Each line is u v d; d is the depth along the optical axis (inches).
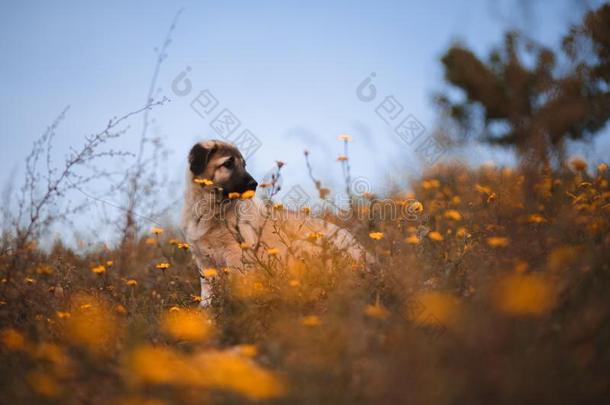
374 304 149.1
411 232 199.9
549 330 110.9
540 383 90.5
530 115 188.9
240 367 97.1
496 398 90.2
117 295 198.7
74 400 110.5
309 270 173.8
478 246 168.4
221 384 98.9
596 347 102.2
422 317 120.6
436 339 109.3
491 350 98.2
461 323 105.5
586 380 92.5
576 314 114.5
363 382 104.6
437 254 176.2
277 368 116.0
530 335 104.8
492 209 194.2
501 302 104.3
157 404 98.0
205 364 106.6
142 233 286.8
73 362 127.6
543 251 143.6
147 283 232.5
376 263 172.9
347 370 106.3
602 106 185.8
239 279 180.5
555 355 97.4
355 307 132.0
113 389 112.5
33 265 215.5
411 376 96.2
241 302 164.4
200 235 245.9
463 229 186.5
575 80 175.5
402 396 93.4
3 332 157.5
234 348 140.7
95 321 157.8
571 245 152.5
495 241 148.3
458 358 98.1
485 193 221.0
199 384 101.6
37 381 117.1
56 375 120.9
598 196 193.5
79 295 190.7
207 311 184.7
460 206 227.6
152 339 150.0
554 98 176.9
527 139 185.5
